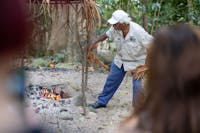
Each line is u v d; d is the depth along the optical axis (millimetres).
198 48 1567
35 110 5949
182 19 8391
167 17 8719
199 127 1557
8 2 1079
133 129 1637
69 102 6445
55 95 7020
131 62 5969
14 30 1089
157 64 1593
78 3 5598
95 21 5566
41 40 5688
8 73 1116
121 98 6934
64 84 7660
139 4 8953
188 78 1556
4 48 1092
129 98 6957
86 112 6062
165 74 1582
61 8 5996
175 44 1576
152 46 1622
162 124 1584
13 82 1118
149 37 5816
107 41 9250
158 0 8820
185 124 1566
